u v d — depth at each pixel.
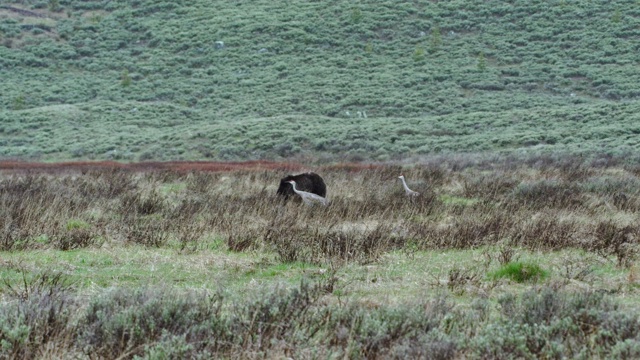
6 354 22.83
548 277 37.34
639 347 23.30
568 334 25.50
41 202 56.62
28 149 191.62
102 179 86.75
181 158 178.62
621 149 149.75
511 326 25.75
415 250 44.66
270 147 184.75
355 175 95.31
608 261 41.66
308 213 55.75
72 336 24.91
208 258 41.41
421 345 24.31
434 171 97.50
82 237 46.06
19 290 33.16
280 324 25.53
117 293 28.23
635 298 34.06
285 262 41.31
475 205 62.09
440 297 31.70
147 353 23.20
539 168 107.88
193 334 24.23
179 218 53.94
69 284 34.97
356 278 37.28
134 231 48.19
